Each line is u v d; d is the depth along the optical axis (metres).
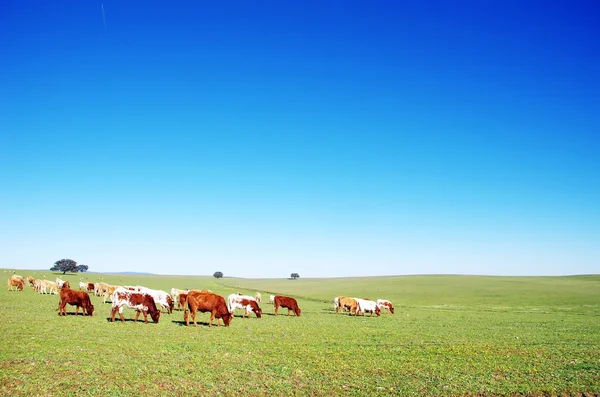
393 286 111.62
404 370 17.83
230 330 28.08
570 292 86.12
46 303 39.47
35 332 22.88
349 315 43.59
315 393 14.58
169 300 38.09
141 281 133.00
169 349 20.25
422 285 111.62
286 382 15.61
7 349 18.34
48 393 13.27
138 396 13.45
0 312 30.66
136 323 29.00
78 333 23.33
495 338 27.72
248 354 20.00
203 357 18.95
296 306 41.31
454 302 70.50
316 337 26.20
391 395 14.57
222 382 15.30
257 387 14.93
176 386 14.59
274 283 155.50
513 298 76.38
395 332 29.59
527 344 25.36
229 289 106.88
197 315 36.69
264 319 36.47
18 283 55.59
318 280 181.38
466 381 16.36
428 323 36.81
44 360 16.91
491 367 18.69
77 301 31.58
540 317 45.44
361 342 24.72
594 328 35.75
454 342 25.47
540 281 119.62
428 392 14.99
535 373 17.81
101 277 133.00
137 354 18.84
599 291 87.81
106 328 25.84
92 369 16.02
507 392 15.27
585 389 15.83
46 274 120.50
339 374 16.91
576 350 23.50
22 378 14.46
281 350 21.33
